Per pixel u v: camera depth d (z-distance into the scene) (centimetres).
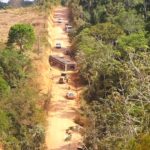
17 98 8175
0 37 14100
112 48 11500
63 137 8612
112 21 15075
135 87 5553
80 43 13425
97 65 10162
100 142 5819
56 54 14175
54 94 10931
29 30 11894
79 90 11281
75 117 9531
